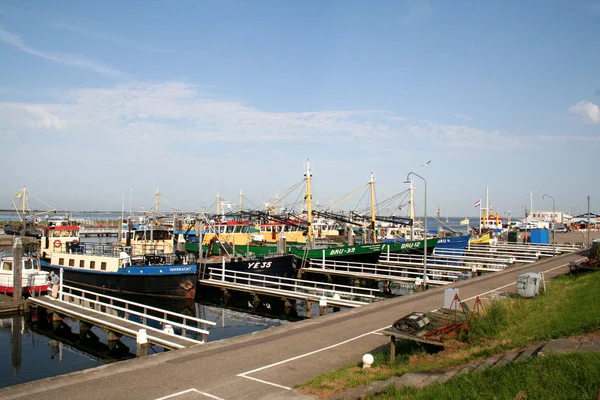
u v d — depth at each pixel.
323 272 45.53
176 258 41.19
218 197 68.94
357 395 11.27
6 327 29.58
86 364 22.84
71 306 28.94
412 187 67.06
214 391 12.47
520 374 10.20
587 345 12.18
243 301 39.81
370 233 73.94
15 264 31.73
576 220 142.50
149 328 22.34
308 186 54.88
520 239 88.88
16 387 12.62
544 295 23.25
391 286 47.31
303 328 19.83
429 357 14.15
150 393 12.30
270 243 63.88
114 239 110.69
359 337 18.30
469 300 25.62
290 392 12.22
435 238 56.81
